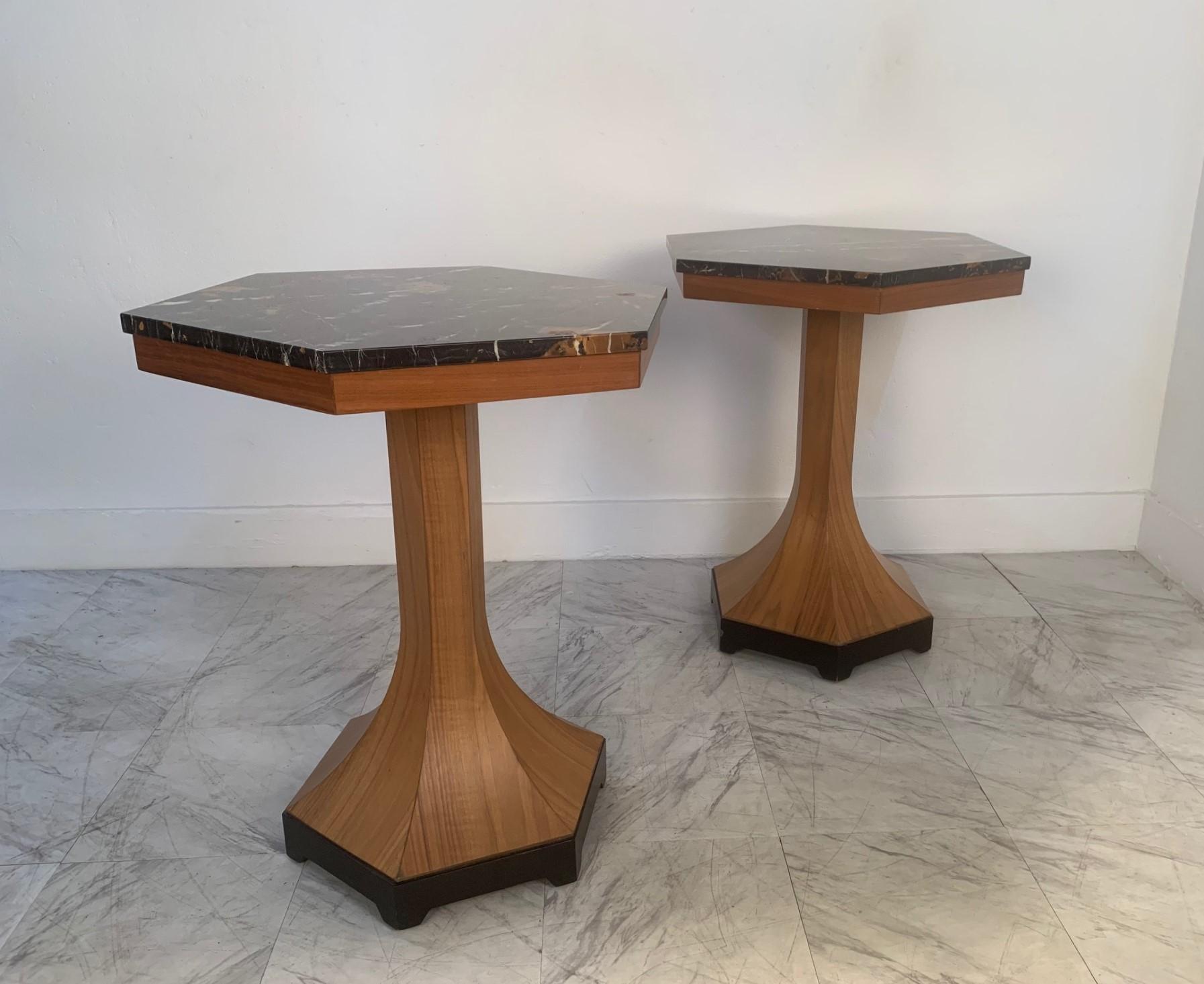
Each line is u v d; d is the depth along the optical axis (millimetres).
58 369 2570
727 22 2326
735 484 2695
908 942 1425
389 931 1479
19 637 2350
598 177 2438
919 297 1812
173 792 1798
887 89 2377
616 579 2617
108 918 1507
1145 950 1401
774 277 1834
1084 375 2602
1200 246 2426
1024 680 2102
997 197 2461
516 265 2504
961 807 1707
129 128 2379
